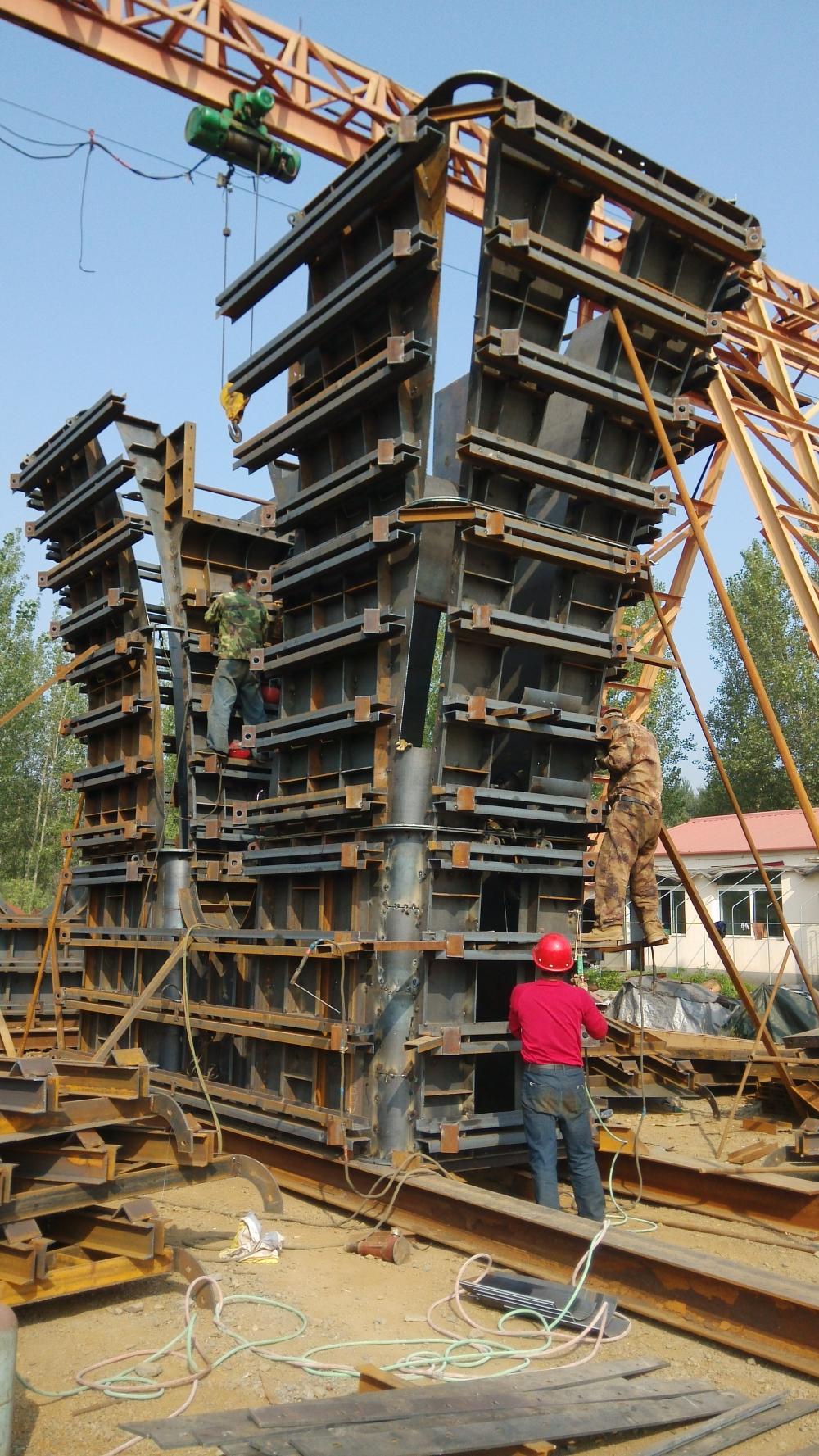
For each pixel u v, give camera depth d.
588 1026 6.85
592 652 7.66
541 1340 5.17
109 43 15.25
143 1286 5.72
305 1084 7.75
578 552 7.55
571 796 7.72
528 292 7.21
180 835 9.85
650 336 7.75
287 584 8.25
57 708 41.62
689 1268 5.29
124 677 10.48
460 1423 4.01
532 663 8.02
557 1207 6.56
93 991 10.27
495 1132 7.26
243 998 8.79
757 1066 11.12
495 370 7.14
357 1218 7.06
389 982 7.03
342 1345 4.93
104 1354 4.82
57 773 41.50
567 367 7.17
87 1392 4.41
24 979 11.68
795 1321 4.92
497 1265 6.13
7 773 37.69
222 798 10.35
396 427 7.40
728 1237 6.75
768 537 15.24
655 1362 4.87
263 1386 4.50
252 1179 6.44
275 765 8.49
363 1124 7.02
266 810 8.37
